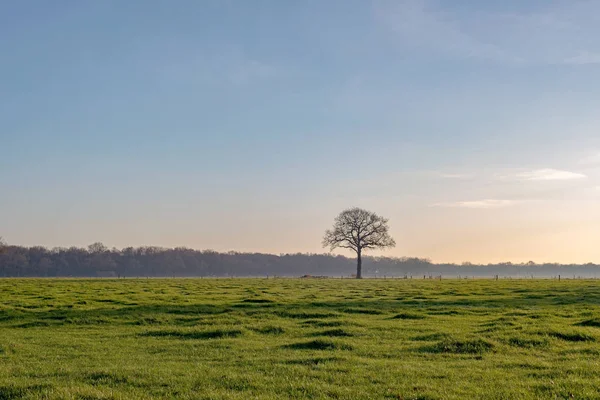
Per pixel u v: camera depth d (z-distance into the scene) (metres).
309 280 100.00
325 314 33.97
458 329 27.33
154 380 16.33
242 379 16.39
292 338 25.23
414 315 33.31
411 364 18.64
